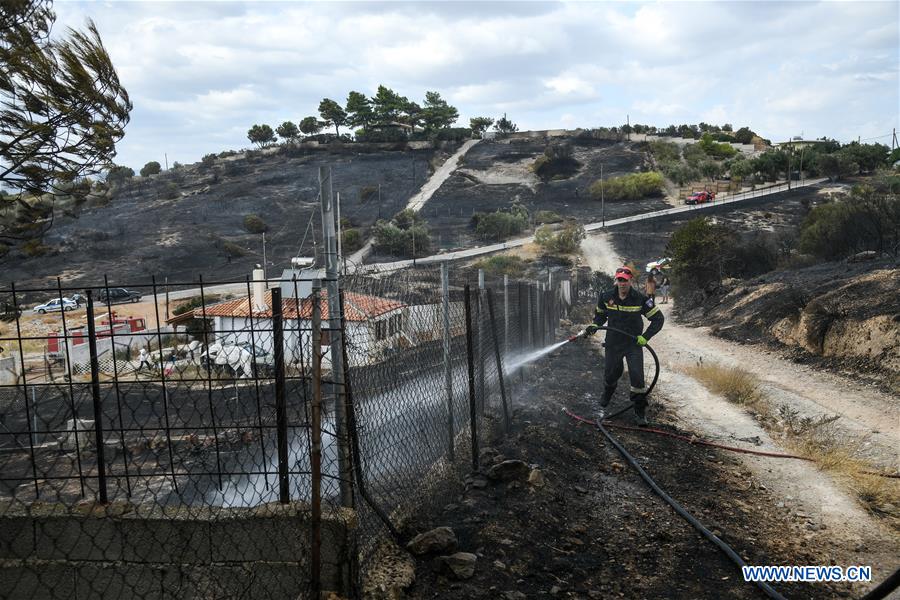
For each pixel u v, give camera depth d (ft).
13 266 209.46
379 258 228.84
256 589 10.53
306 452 11.96
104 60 21.80
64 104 21.20
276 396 10.91
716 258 92.99
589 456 21.25
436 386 17.08
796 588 12.99
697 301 83.10
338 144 453.17
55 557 10.75
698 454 22.31
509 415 25.29
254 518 10.53
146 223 289.53
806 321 44.83
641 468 19.98
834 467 20.86
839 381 35.76
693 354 48.55
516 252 222.48
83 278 199.41
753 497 18.40
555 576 12.71
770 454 22.35
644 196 316.81
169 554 10.65
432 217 297.33
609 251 213.87
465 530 13.83
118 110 22.76
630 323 25.55
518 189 341.82
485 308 23.43
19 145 21.13
